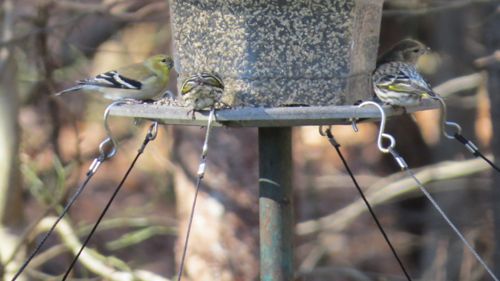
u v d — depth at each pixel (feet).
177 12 30.01
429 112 66.18
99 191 69.21
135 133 51.88
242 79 28.68
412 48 33.99
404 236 65.77
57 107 45.68
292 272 29.48
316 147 69.00
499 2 44.19
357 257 63.98
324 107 25.43
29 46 45.62
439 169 52.49
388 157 66.90
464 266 55.67
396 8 47.85
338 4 28.60
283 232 29.35
